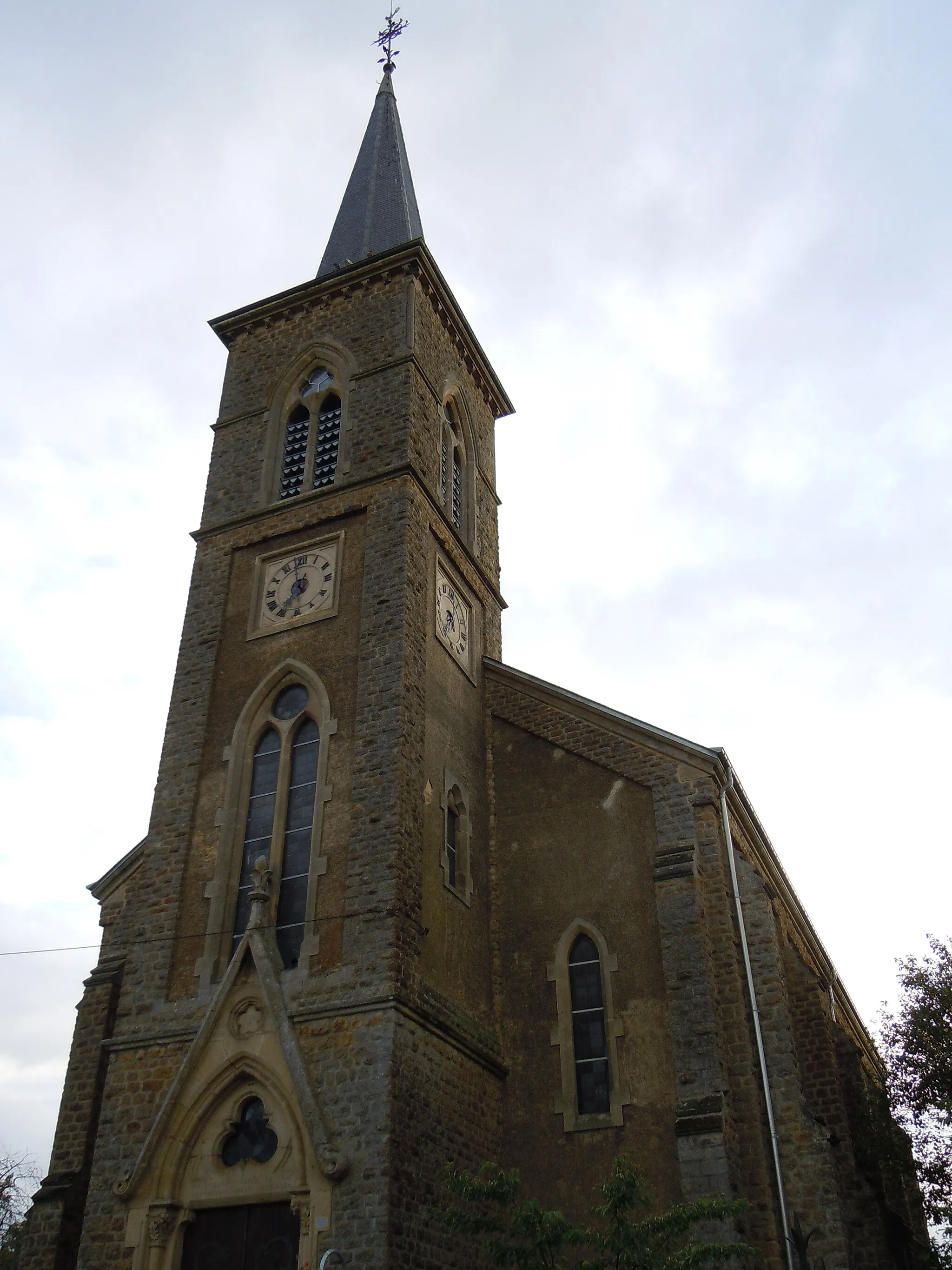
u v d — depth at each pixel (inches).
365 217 1608.0
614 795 1043.9
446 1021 878.4
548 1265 676.1
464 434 1373.0
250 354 1365.7
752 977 924.6
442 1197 807.1
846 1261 809.5
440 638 1103.0
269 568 1146.7
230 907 946.1
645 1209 841.5
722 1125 831.1
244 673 1074.7
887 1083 1133.7
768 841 1159.6
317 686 1021.8
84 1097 964.0
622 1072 911.0
